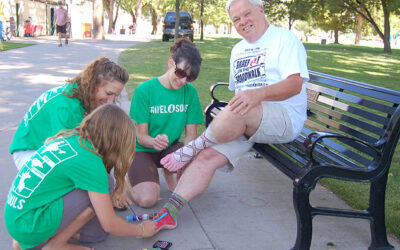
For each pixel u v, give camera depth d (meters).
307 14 30.86
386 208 3.05
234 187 3.53
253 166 4.10
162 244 2.48
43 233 2.13
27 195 2.10
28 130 2.49
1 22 18.92
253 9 2.87
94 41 22.39
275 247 2.54
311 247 2.56
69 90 2.44
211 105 4.03
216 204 3.17
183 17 24.16
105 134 2.15
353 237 2.71
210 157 2.68
